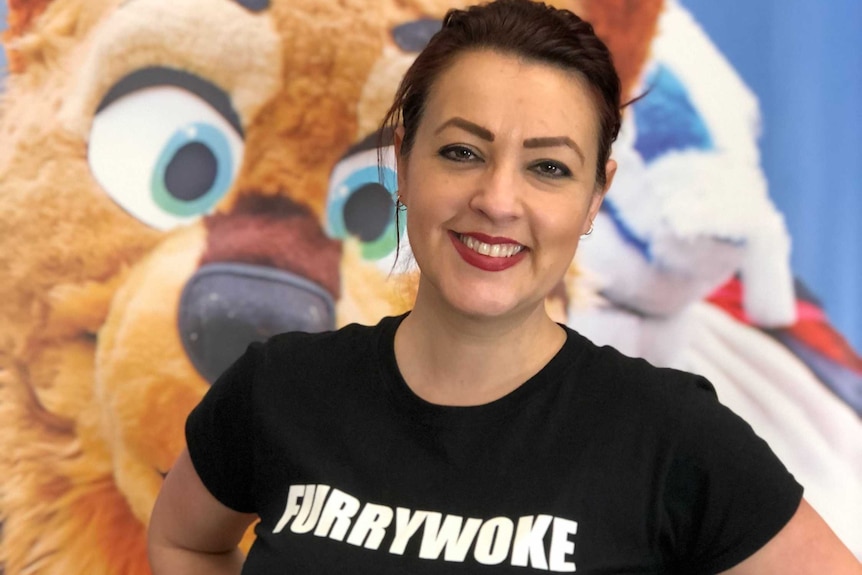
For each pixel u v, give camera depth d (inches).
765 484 30.6
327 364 37.2
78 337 62.4
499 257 33.3
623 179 61.9
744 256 61.3
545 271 33.5
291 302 62.9
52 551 62.7
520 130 32.3
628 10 61.9
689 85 61.6
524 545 30.3
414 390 35.2
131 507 62.8
